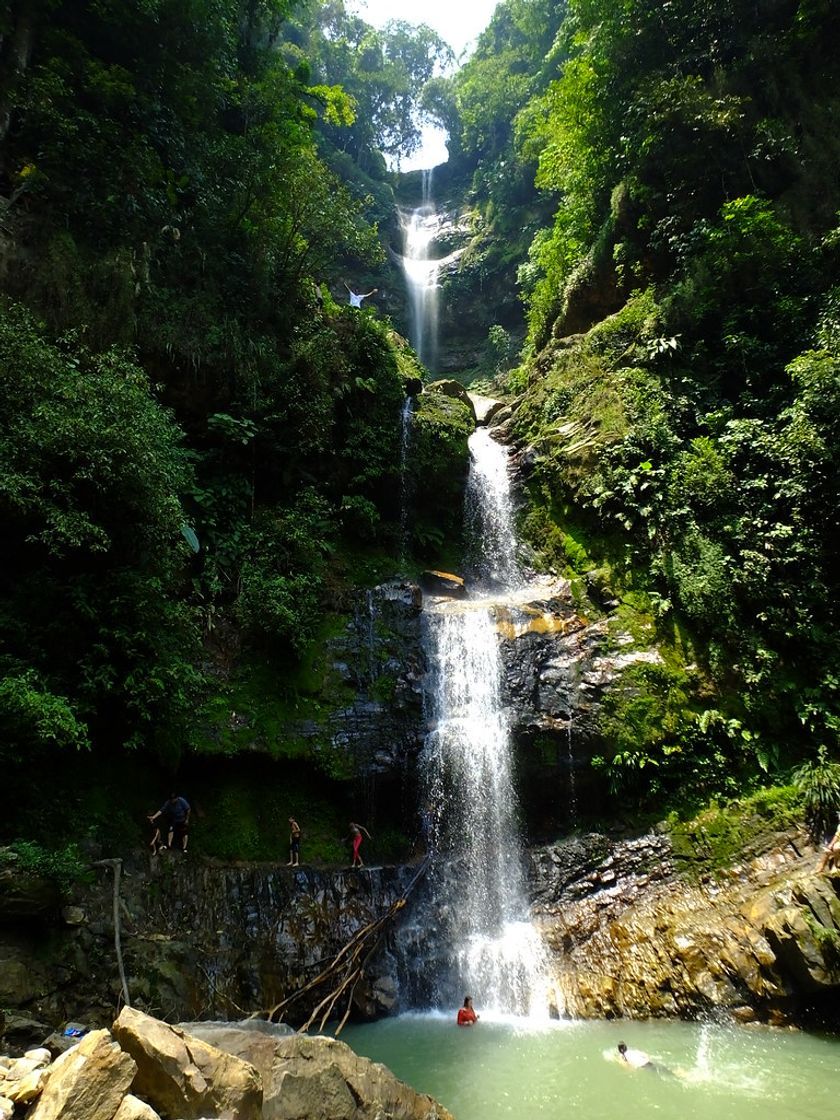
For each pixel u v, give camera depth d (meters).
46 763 9.79
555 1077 7.86
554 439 18.98
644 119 20.47
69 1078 3.90
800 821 11.24
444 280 39.06
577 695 13.66
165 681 10.86
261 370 15.96
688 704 13.22
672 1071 7.93
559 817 13.29
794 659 13.32
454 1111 7.11
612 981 10.25
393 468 17.95
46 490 9.93
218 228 16.97
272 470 15.98
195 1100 4.39
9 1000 7.31
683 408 16.88
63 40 14.57
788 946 9.27
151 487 10.52
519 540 18.50
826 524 14.11
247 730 12.10
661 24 20.92
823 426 14.27
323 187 18.84
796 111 18.83
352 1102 5.48
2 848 8.26
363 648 14.04
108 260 13.54
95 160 14.09
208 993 9.20
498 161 41.06
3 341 9.99
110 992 8.18
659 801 12.66
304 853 11.89
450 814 13.02
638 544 15.80
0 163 13.14
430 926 11.47
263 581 13.55
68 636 10.16
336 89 22.84
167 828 10.88
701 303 17.77
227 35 17.78
